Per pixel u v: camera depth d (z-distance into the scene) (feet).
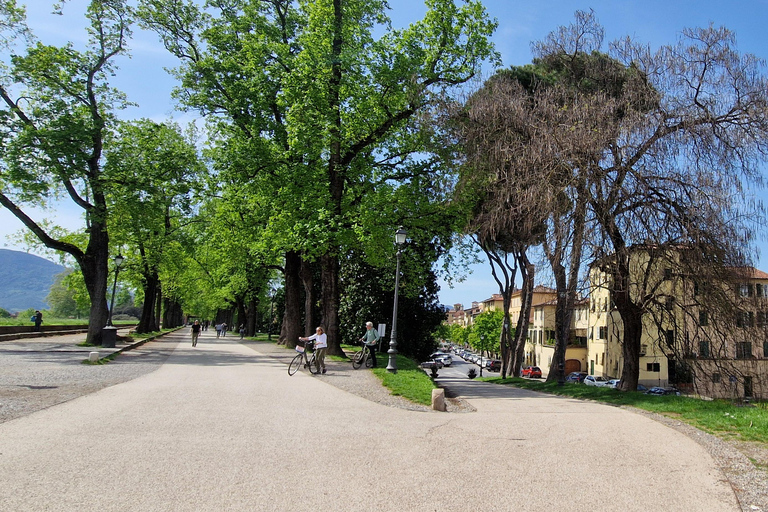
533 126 59.88
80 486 18.48
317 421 32.37
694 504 19.65
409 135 83.35
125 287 188.96
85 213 95.66
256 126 90.22
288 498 18.24
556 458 25.55
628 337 62.13
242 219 108.06
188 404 36.58
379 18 88.43
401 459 23.98
